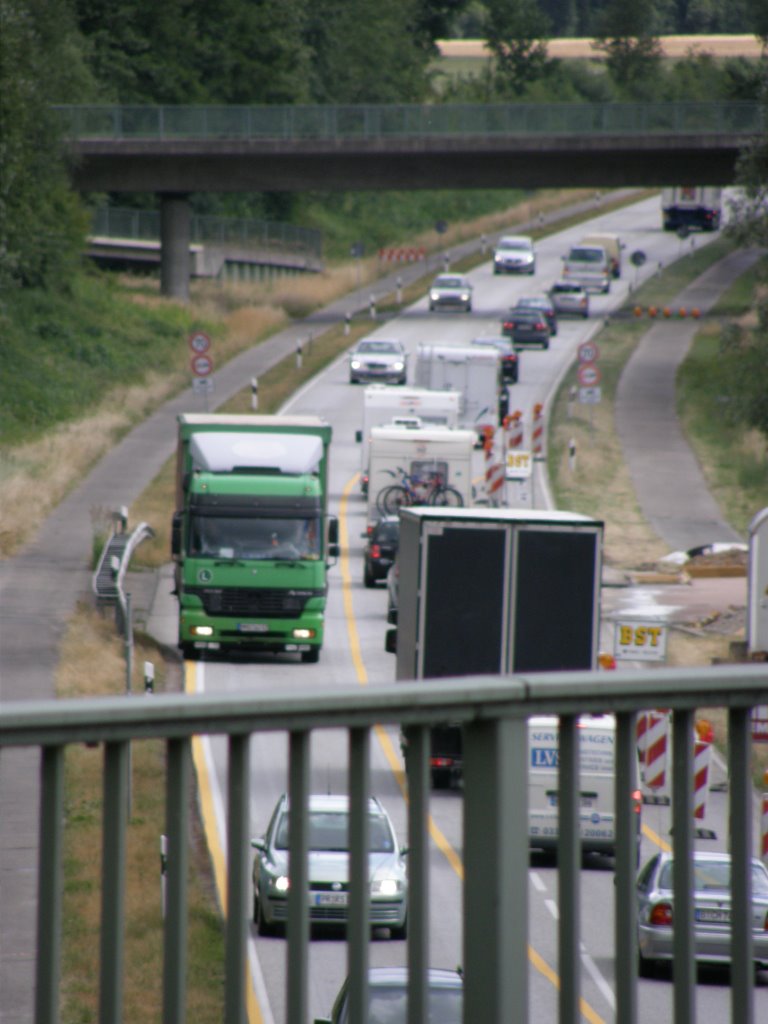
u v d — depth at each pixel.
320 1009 70.69
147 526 187.50
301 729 14.40
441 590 110.62
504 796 14.70
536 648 110.94
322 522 149.88
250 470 149.75
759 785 103.94
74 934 74.81
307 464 150.50
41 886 14.16
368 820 14.77
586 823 94.50
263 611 147.62
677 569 193.25
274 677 143.75
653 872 78.00
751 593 127.25
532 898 87.94
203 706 14.11
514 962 14.58
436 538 110.25
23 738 13.73
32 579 166.25
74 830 92.06
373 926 84.25
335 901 81.94
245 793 14.36
